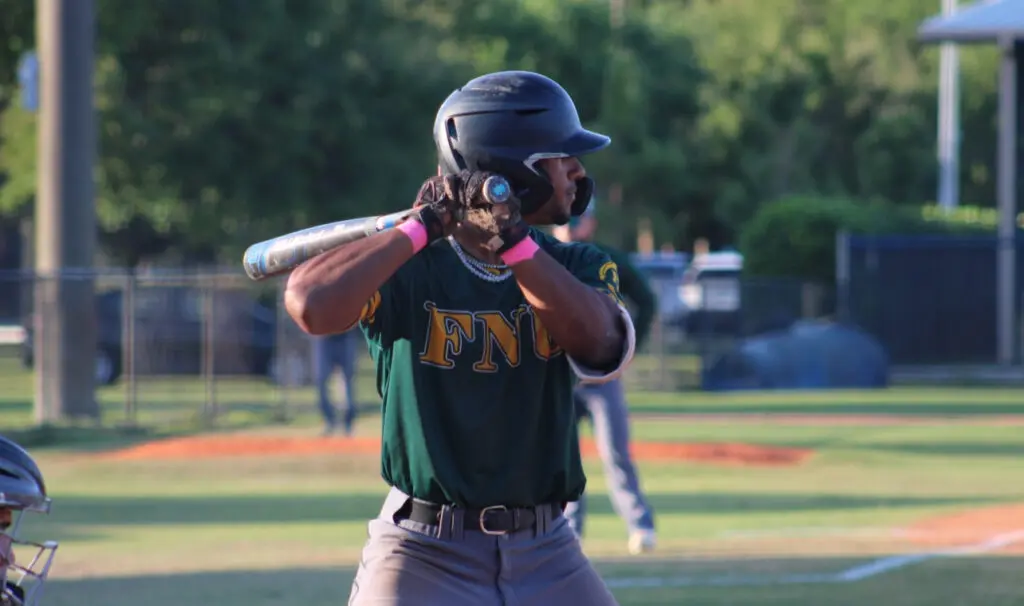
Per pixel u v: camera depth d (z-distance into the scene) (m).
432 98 117.25
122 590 26.88
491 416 12.49
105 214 127.88
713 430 61.31
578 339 12.02
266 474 47.22
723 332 99.88
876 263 94.31
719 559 30.20
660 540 33.03
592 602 13.11
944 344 94.88
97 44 103.69
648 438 57.78
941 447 54.19
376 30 117.88
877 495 41.22
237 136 110.94
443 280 12.46
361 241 11.57
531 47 163.25
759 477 45.62
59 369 62.62
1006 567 29.11
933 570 28.78
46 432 59.25
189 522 36.81
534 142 11.95
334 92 113.12
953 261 94.62
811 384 86.56
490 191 11.41
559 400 12.76
